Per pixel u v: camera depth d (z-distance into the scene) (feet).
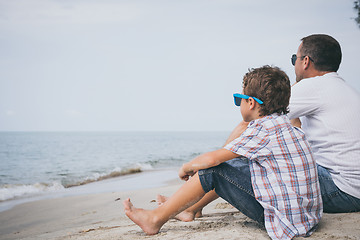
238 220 8.51
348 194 7.20
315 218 6.48
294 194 6.11
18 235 13.93
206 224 7.96
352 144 7.09
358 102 7.29
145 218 6.86
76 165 56.80
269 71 6.34
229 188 6.57
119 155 79.97
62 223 15.47
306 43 7.95
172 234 6.91
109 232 8.68
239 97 6.59
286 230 6.03
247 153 6.14
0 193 27.48
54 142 153.69
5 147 115.55
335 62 7.79
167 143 147.74
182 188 6.80
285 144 6.19
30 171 47.70
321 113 7.45
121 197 20.26
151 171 40.70
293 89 7.72
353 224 6.89
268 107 6.33
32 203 22.03
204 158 6.35
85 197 22.31
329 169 7.50
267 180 6.23
